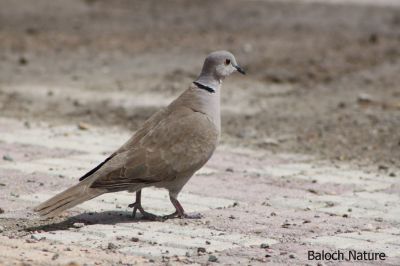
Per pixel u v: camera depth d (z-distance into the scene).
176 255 9.96
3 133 16.89
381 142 16.77
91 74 23.11
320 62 24.48
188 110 11.49
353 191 13.39
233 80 22.53
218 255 10.01
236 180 13.88
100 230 10.94
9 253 9.86
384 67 23.89
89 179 10.80
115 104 19.69
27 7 33.19
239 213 11.97
